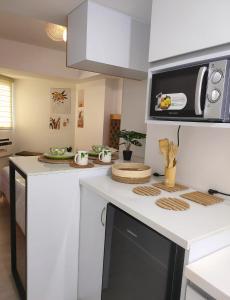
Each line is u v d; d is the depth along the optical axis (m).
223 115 1.00
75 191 1.66
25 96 4.32
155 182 1.67
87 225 1.62
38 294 1.61
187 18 1.14
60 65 3.45
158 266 1.01
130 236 1.17
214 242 0.98
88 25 1.54
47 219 1.56
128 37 1.73
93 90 3.85
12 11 1.71
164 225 1.01
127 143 2.17
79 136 4.25
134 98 2.28
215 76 0.99
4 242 2.58
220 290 0.75
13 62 3.08
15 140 4.41
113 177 1.66
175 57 1.25
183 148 1.62
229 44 1.02
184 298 0.92
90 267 1.61
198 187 1.54
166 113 1.26
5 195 3.31
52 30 2.01
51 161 1.75
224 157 1.38
